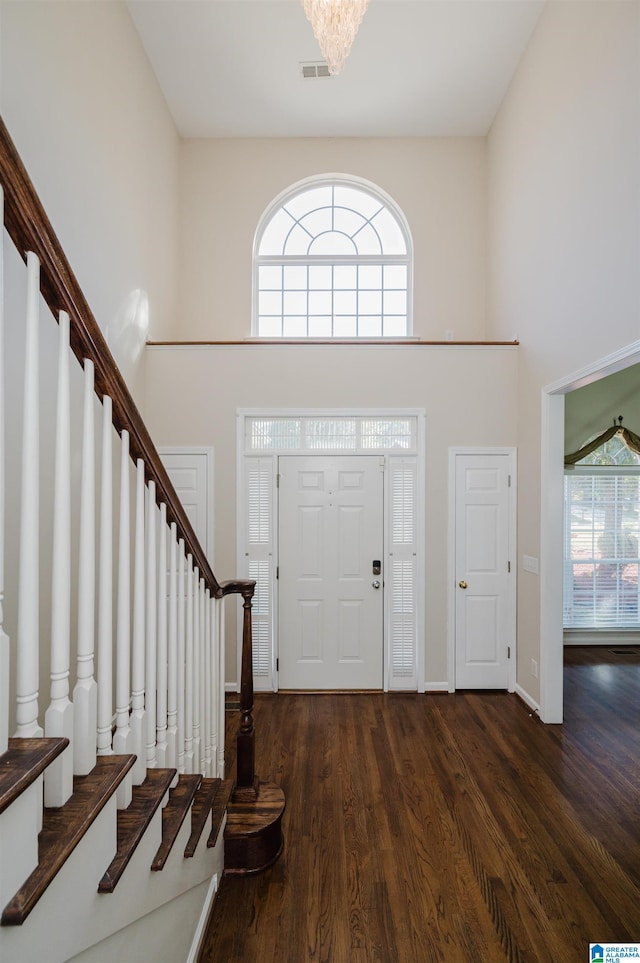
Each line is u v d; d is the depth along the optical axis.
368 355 4.02
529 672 3.72
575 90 3.07
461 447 4.01
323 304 5.16
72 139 2.71
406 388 4.02
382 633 4.02
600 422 5.14
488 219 4.91
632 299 2.49
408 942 1.74
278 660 4.02
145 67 3.93
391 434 4.05
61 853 0.79
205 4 3.59
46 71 2.44
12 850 0.71
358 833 2.29
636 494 5.19
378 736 3.23
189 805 1.47
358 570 4.04
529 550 3.75
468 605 4.00
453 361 4.02
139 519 1.28
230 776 2.70
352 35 2.61
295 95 4.46
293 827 2.33
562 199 3.25
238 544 4.00
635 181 2.46
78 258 2.80
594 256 2.85
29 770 0.73
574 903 1.90
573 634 5.18
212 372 4.01
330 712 3.62
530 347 3.78
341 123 4.82
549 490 3.48
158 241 4.27
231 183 5.01
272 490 4.02
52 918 0.81
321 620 4.03
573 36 3.10
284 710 3.66
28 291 0.83
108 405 1.11
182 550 1.60
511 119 4.26
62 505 0.92
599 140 2.79
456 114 4.70
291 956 1.69
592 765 2.87
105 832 0.99
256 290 5.11
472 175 5.01
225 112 4.66
